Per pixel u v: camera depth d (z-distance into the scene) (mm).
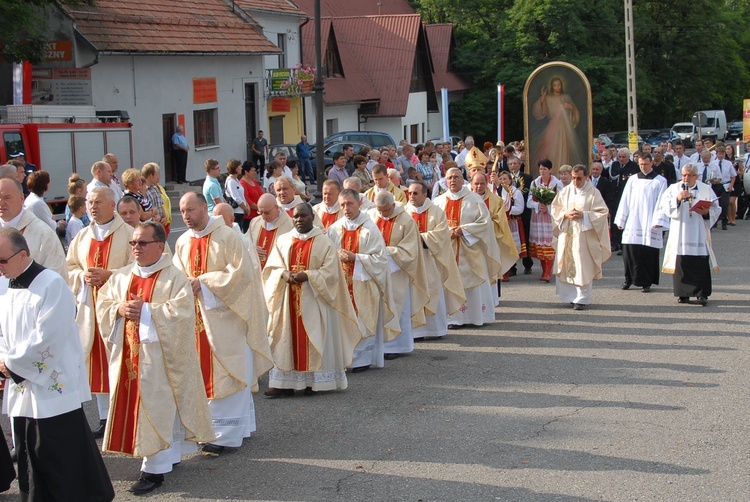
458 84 51562
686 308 12805
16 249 5539
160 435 6258
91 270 7352
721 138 60219
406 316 10414
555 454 6980
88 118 21031
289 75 34781
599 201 12852
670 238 13133
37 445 5555
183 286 6516
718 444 7176
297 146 30703
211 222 7461
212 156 31406
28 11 21062
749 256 17750
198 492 6324
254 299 7309
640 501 6031
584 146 20438
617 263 17234
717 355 10102
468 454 7012
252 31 33438
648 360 9938
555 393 8719
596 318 12289
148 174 12047
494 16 53875
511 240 13031
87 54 25531
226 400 7164
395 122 45000
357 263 9570
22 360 5465
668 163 17266
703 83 59688
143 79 27672
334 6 49938
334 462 6891
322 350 8641
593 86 49531
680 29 58812
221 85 31734
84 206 10023
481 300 11938
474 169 13477
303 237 8656
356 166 15875
